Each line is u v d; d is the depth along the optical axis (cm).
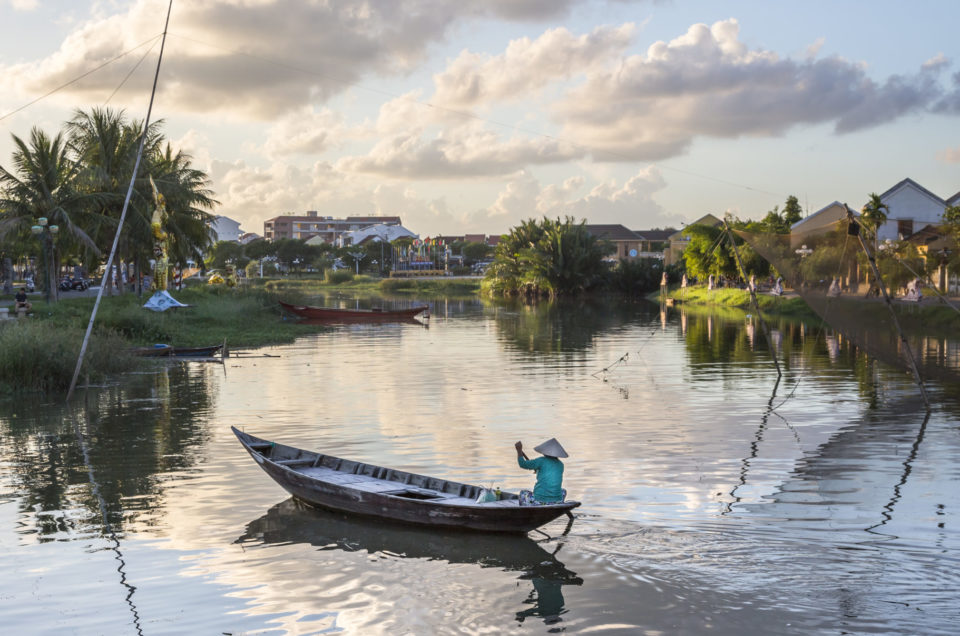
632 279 10012
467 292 11694
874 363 3312
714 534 1216
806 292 2361
